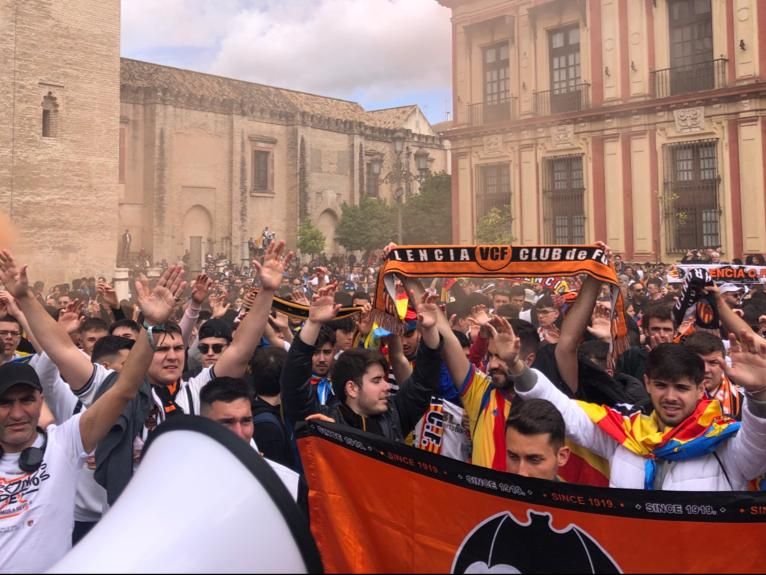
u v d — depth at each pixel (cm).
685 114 2458
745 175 2338
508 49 2892
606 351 552
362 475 300
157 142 4362
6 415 340
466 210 3014
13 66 2858
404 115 5944
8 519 332
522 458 313
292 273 3192
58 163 3011
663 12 2506
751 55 2317
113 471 390
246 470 156
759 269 1007
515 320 479
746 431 298
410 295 456
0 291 554
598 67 2644
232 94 4909
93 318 686
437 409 447
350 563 294
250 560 147
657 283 1678
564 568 286
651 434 324
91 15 3125
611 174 2623
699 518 283
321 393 530
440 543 291
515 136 2853
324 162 5272
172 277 355
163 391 450
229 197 4775
